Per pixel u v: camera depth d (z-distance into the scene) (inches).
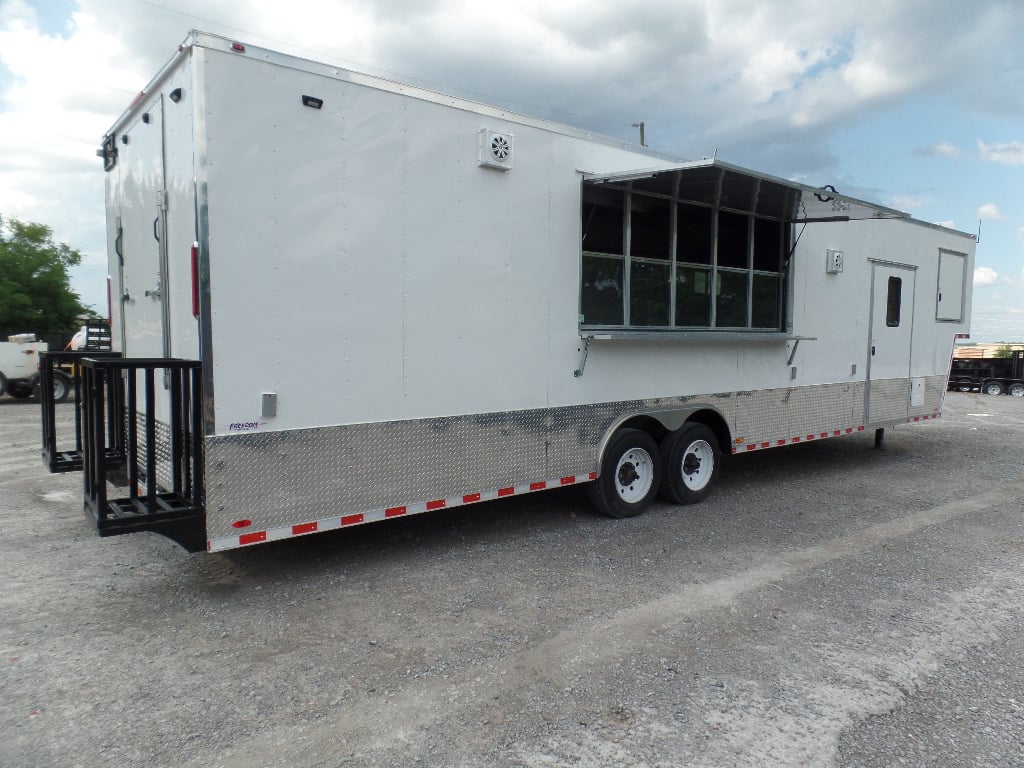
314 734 108.4
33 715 112.3
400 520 225.5
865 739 109.5
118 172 207.0
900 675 129.9
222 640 139.9
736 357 261.7
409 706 116.6
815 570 184.5
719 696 121.3
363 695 120.0
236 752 103.4
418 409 176.1
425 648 137.4
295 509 156.7
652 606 159.0
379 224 165.9
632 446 229.6
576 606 158.6
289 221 151.6
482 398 189.2
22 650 134.4
